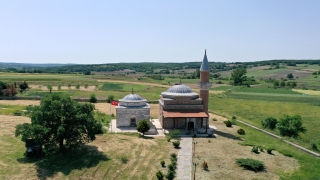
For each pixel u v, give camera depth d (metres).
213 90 143.88
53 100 39.72
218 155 42.47
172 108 58.72
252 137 54.34
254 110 90.69
